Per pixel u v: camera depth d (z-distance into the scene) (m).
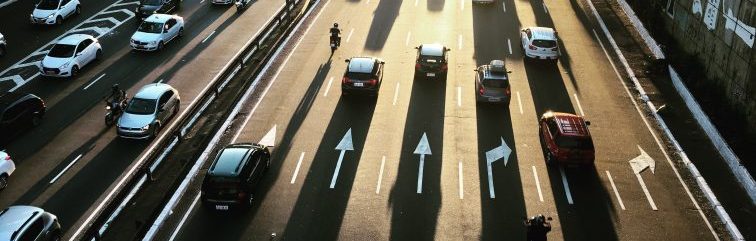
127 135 27.34
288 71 34.94
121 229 20.73
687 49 36.84
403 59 36.97
